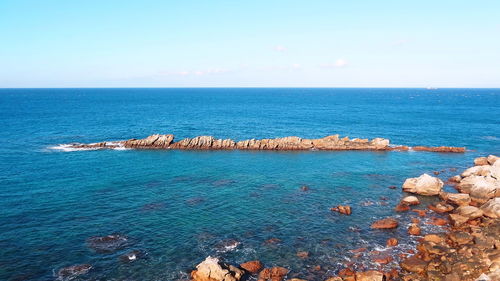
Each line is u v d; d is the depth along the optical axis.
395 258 29.25
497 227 33.66
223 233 33.59
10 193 43.72
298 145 76.06
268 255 29.64
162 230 34.06
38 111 147.88
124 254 29.44
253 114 150.38
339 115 146.38
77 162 60.81
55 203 40.59
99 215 37.41
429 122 120.31
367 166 60.91
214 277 25.17
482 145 80.94
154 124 112.50
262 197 43.88
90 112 148.50
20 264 27.61
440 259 28.36
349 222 36.59
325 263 28.39
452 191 47.88
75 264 27.78
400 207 40.31
